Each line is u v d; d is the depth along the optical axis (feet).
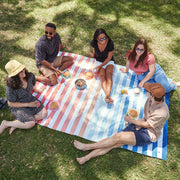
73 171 10.66
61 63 15.57
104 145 10.71
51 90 14.37
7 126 12.03
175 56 16.75
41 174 10.57
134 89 14.14
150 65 12.42
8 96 10.94
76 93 14.16
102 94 14.07
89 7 21.26
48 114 13.00
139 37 18.34
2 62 16.07
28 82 11.49
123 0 22.18
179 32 18.78
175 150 11.35
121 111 13.12
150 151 11.22
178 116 12.98
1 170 10.73
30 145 11.71
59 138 11.98
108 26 19.31
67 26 19.33
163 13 20.72
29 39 18.07
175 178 10.34
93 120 12.71
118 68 15.81
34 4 21.48
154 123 9.77
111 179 10.39
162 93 8.96
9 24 19.24
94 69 15.70
